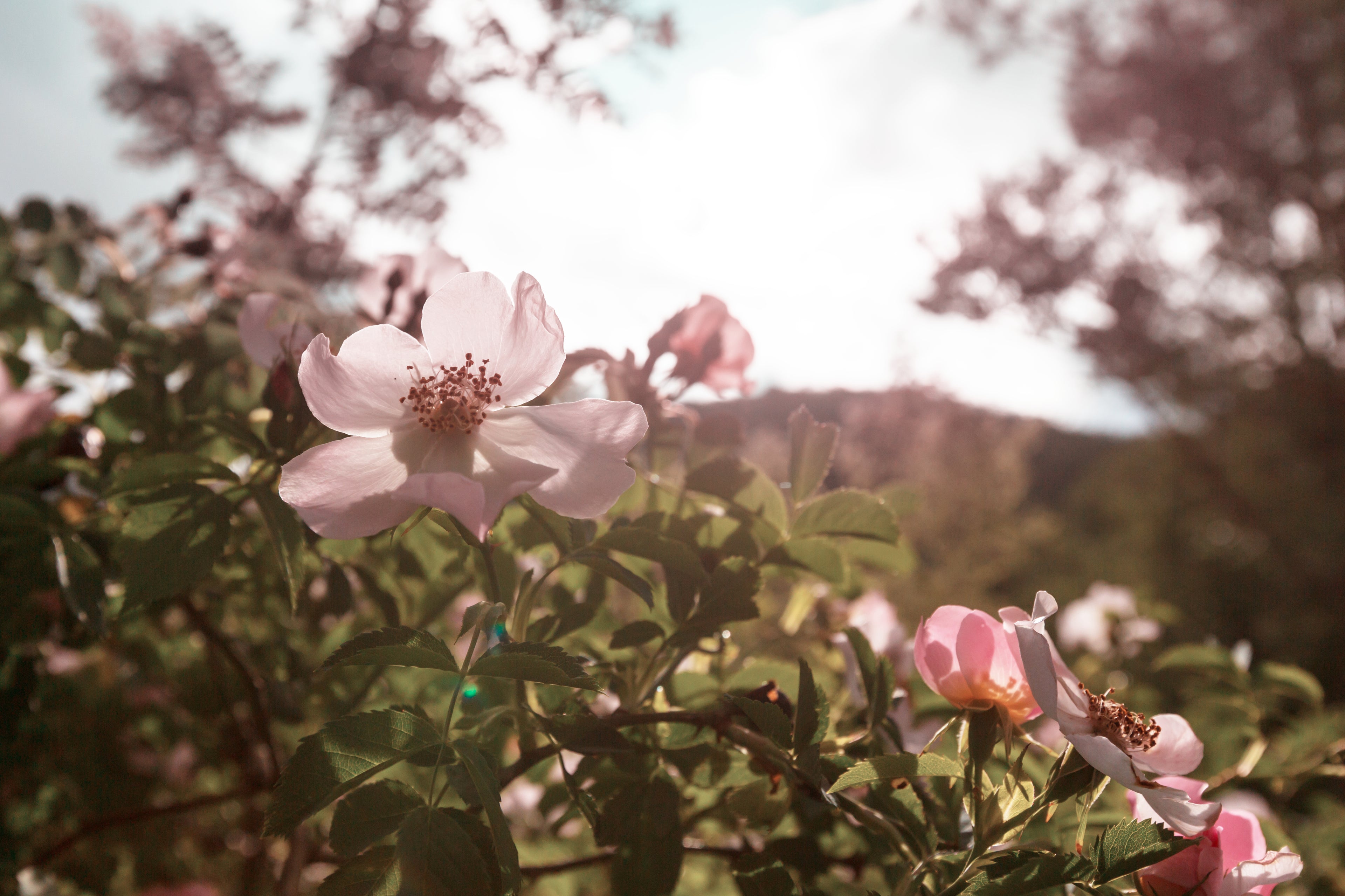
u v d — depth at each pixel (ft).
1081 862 0.53
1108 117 8.05
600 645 0.82
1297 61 7.64
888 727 0.72
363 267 1.17
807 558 0.81
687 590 0.70
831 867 0.75
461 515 0.54
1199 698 1.07
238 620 0.99
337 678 0.91
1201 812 0.54
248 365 1.01
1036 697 0.55
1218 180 7.89
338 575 0.79
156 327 1.04
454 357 0.62
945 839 0.63
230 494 0.68
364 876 0.51
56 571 0.82
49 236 1.16
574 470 0.60
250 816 1.13
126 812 1.01
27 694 0.89
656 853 0.64
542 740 0.69
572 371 0.80
